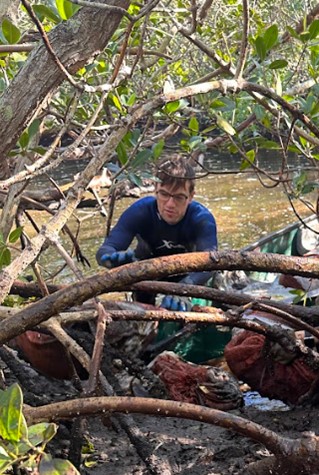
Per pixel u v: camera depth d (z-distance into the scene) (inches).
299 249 241.6
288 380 116.6
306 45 118.5
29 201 144.0
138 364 111.0
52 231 82.2
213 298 106.6
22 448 53.7
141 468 95.1
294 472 72.4
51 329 87.4
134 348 112.3
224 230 354.9
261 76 117.8
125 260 167.6
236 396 117.4
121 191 189.2
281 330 108.7
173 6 172.9
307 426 110.1
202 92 101.0
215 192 437.1
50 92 87.6
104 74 122.6
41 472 57.0
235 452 98.8
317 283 146.8
